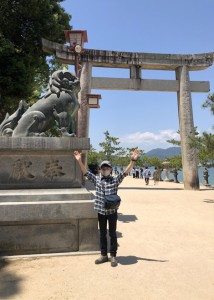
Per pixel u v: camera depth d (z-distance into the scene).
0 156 5.18
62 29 16.77
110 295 3.46
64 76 5.60
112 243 4.59
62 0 18.14
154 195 14.20
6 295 3.45
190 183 17.25
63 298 3.38
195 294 3.51
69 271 4.21
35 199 4.95
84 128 16.27
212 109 11.13
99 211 4.62
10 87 13.64
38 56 16.42
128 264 4.54
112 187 4.64
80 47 9.52
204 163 12.96
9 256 4.67
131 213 9.22
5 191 5.02
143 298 3.39
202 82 18.28
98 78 17.11
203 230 6.95
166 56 17.84
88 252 4.95
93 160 48.84
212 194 14.88
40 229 4.86
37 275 4.05
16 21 15.09
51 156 5.31
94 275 4.07
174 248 5.47
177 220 8.15
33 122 5.35
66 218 4.89
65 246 4.92
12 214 4.71
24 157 5.23
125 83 17.36
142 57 17.58
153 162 38.94
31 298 3.38
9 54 13.77
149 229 7.03
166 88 17.89
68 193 5.09
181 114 17.81
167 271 4.27
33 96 16.22
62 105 5.46
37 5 14.55
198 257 4.94
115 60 17.27
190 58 17.97
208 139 11.30
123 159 49.03
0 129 5.55
